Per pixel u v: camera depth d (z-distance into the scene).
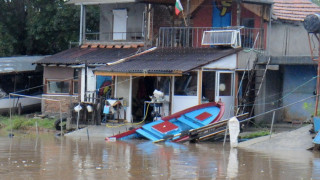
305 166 34.03
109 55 60.97
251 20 57.94
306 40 57.44
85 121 52.97
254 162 35.28
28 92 68.88
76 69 62.16
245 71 52.50
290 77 54.81
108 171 32.00
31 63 66.56
